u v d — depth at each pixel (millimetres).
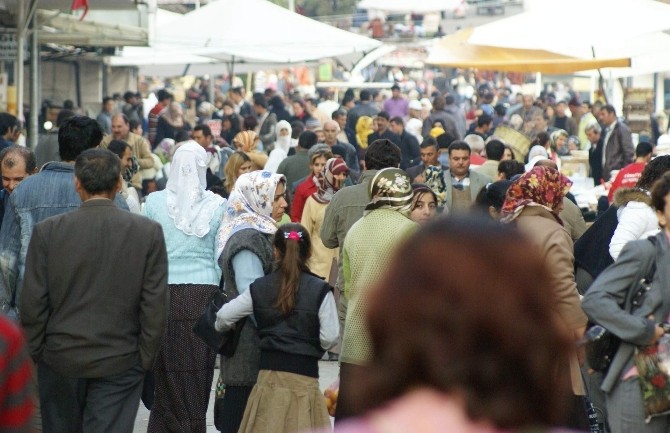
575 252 15656
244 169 23109
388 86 89188
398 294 3533
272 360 14195
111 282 13094
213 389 21953
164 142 41688
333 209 19172
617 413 12211
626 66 39188
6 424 7426
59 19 39938
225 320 14492
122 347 13141
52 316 13141
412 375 3545
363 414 3596
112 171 13164
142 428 18891
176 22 49969
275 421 14062
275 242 14328
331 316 14188
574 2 39188
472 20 120875
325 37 49500
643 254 11898
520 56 41219
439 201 23703
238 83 104750
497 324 3480
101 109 57469
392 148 19562
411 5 96938
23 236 14281
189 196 16562
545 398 3537
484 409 3512
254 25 49438
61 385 13219
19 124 23859
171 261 16422
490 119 50812
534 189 13109
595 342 12266
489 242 3537
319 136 39719
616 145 40406
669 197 11867
